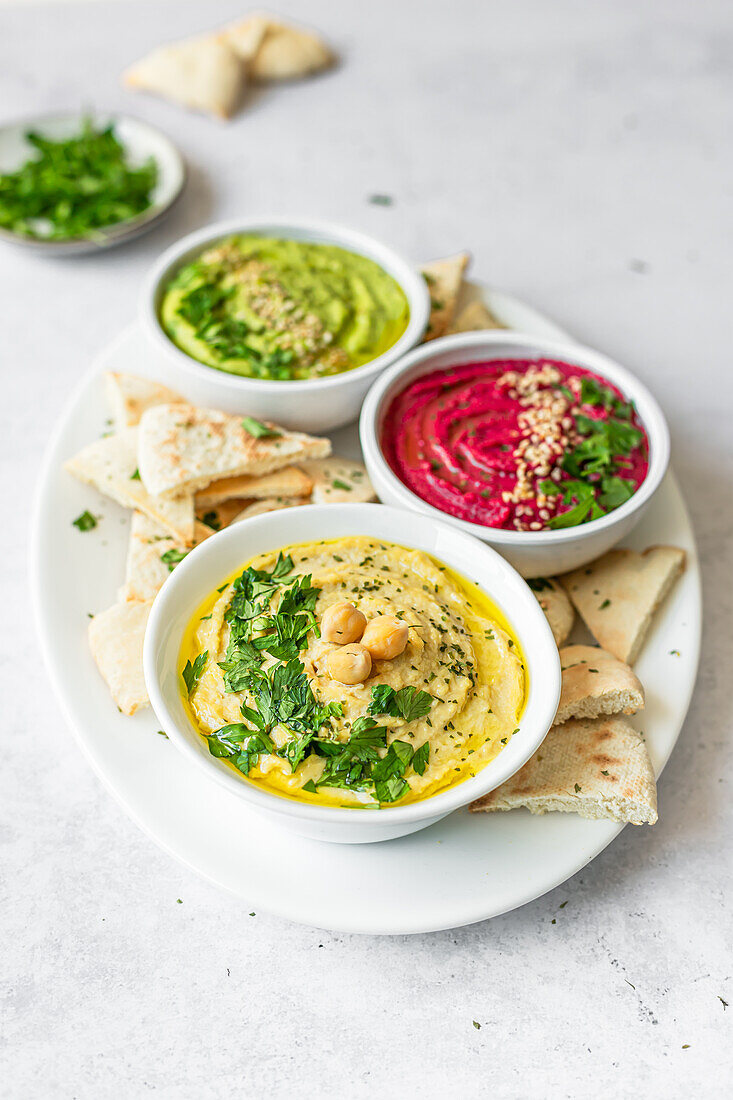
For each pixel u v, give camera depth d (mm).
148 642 409
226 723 404
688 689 453
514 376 512
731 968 412
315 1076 389
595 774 418
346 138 724
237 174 693
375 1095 386
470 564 446
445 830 418
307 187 687
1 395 578
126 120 683
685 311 626
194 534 474
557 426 490
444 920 398
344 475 503
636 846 439
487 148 719
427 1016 401
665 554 485
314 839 411
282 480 493
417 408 503
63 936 415
